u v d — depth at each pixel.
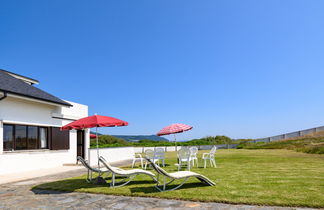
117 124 7.72
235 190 5.05
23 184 6.86
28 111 11.23
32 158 11.15
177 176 5.28
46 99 11.47
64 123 13.75
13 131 10.53
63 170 10.62
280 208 3.71
